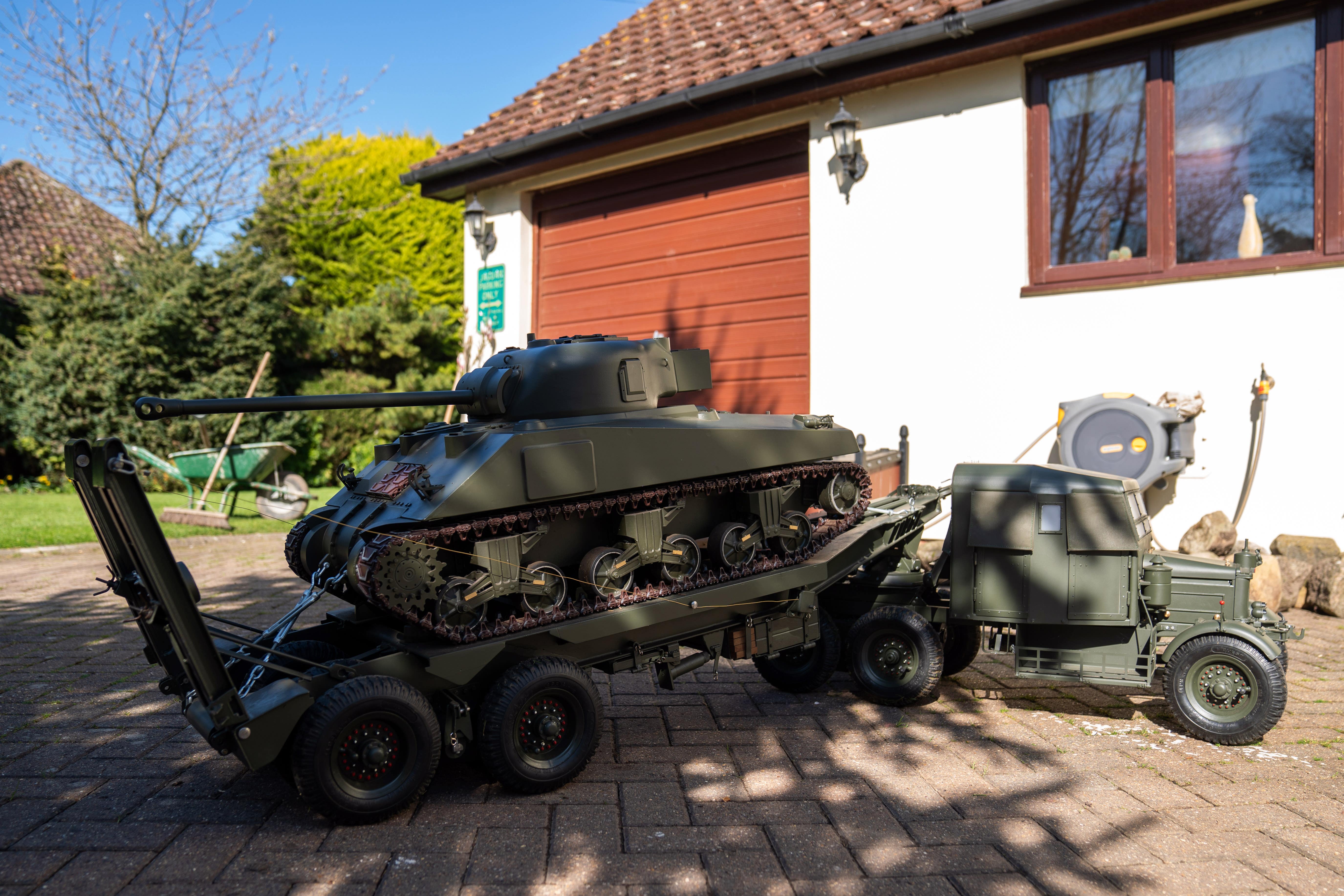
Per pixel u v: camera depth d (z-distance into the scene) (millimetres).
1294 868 3039
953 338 8047
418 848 3180
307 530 4422
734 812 3482
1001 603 4645
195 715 3389
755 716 4691
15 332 17156
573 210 10641
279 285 16703
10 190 20359
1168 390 7207
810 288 8914
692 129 9211
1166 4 6836
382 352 18297
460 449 3838
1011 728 4500
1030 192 7879
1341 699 4809
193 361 15398
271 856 3111
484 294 11141
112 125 20250
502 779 3570
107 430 14930
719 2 11195
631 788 3719
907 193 8250
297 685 3348
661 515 4164
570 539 4090
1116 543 4410
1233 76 7168
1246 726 4160
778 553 4703
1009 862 3088
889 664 4879
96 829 3318
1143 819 3428
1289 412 6816
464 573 3729
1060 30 7207
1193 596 4527
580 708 3756
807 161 9000
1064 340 7594
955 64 7809
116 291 15703
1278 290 6836
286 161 21312
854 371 8547
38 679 5137
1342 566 6504
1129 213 7559
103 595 7355
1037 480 4629
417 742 3410
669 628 4305
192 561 8938
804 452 4730
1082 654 4605
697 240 9703
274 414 15789
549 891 2883
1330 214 6770
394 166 23719
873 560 5520
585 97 10422
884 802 3582
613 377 4387
